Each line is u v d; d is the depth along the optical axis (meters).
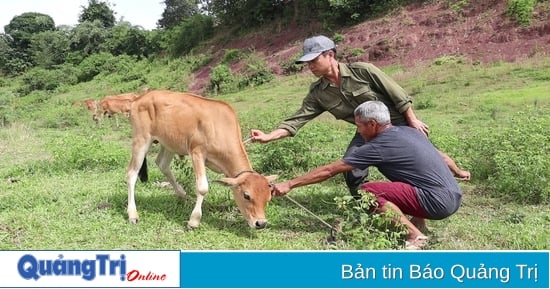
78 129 17.67
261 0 40.12
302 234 5.48
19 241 5.18
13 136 13.70
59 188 7.23
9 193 7.00
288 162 7.85
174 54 44.59
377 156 5.04
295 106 19.36
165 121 5.78
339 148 9.33
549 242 4.89
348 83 5.77
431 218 5.08
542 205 6.31
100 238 5.26
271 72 31.31
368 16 33.59
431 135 9.49
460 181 7.30
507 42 25.22
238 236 5.36
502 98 15.88
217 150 5.50
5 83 52.97
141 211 6.04
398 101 5.71
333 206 6.36
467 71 21.66
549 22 24.72
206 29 44.16
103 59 46.38
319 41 5.66
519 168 6.46
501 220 5.77
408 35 28.58
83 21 58.97
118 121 18.78
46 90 45.44
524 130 7.50
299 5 37.84
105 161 8.79
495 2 27.78
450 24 28.27
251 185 5.12
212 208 6.25
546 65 20.20
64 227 5.52
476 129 10.64
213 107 5.62
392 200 5.00
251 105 22.34
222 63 36.56
